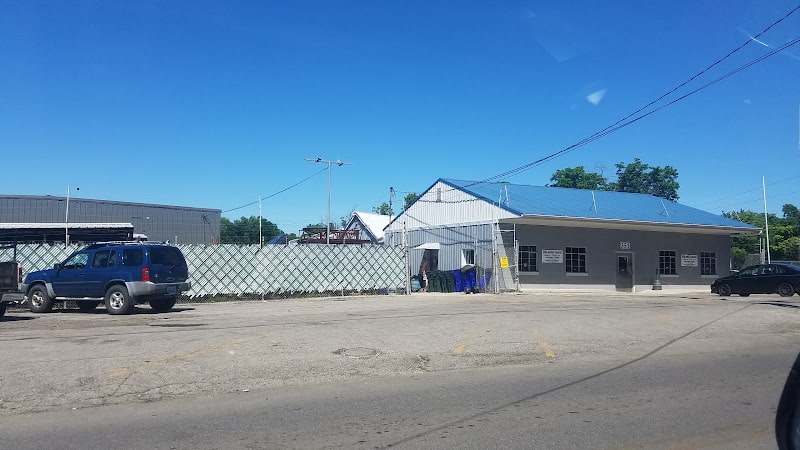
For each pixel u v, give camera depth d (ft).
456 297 78.38
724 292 87.15
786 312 54.80
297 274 76.64
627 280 102.73
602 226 98.99
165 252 55.26
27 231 89.92
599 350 36.68
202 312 55.36
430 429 20.80
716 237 115.14
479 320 47.21
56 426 21.39
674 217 108.68
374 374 29.84
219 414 22.79
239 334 38.99
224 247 71.67
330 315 51.65
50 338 37.06
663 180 208.44
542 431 20.54
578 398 25.11
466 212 98.53
